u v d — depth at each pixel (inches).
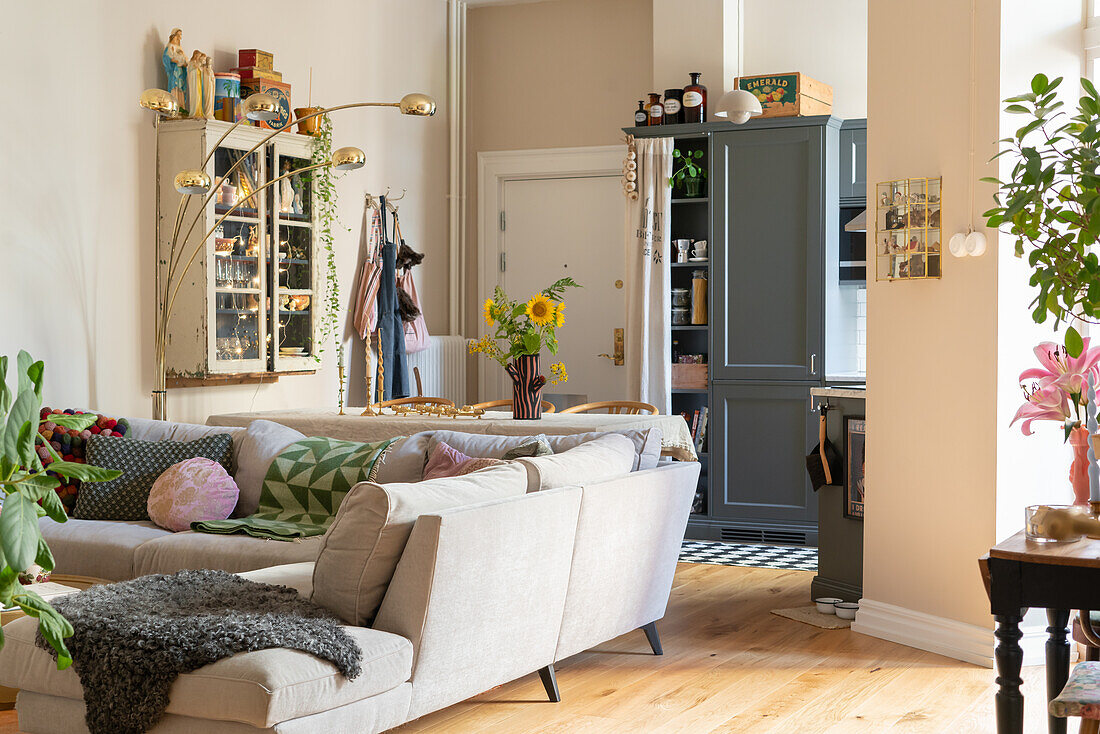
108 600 111.3
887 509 171.0
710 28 270.1
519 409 186.7
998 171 152.3
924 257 162.7
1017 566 90.7
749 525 257.8
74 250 191.9
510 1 301.6
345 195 257.4
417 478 164.6
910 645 165.2
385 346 263.9
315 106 247.8
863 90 265.7
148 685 98.3
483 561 118.0
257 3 231.5
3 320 179.6
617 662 156.6
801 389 253.0
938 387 162.2
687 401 281.7
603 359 298.0
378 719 106.6
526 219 305.7
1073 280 89.6
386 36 273.9
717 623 179.2
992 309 153.9
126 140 201.8
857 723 130.4
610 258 297.3
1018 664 92.0
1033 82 92.7
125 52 201.5
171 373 207.0
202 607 111.2
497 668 125.1
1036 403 108.1
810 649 163.5
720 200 258.8
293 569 133.4
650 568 154.9
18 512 44.6
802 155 251.8
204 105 206.1
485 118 307.9
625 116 292.2
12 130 181.0
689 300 271.3
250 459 179.2
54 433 179.2
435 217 297.0
